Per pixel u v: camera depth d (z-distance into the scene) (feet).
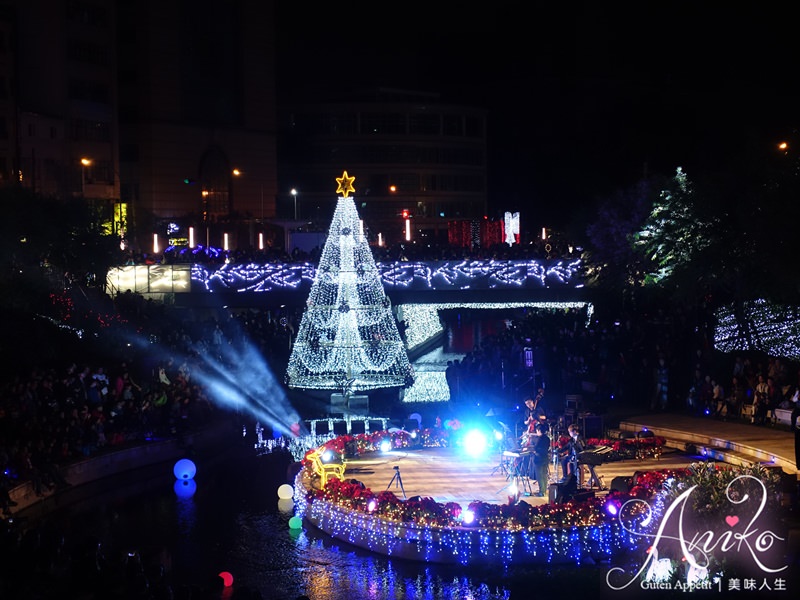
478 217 540.52
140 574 76.38
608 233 224.94
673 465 119.24
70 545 103.60
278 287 235.61
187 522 113.19
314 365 198.70
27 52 322.14
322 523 107.86
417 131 521.24
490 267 238.27
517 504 97.66
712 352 157.28
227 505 120.47
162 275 236.63
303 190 515.91
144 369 168.35
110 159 356.79
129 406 144.25
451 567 95.45
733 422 135.64
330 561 98.84
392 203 515.50
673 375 154.10
